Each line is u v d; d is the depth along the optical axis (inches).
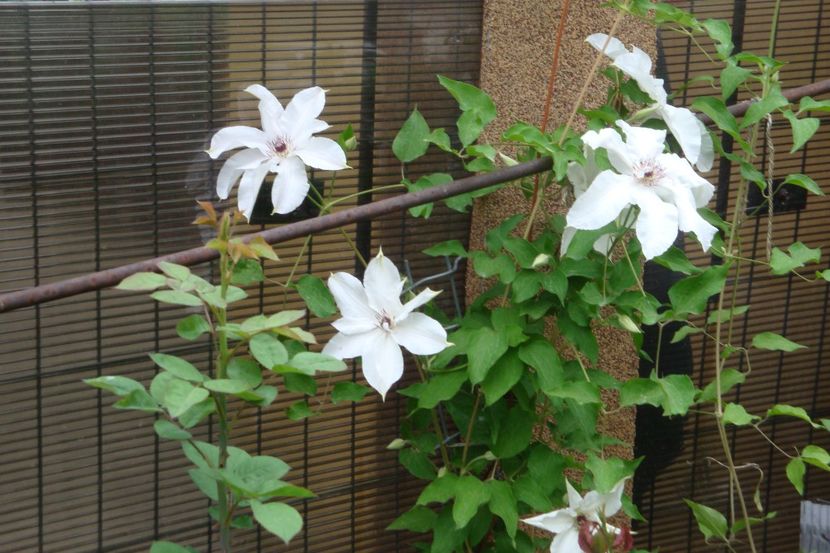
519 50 101.6
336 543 105.7
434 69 104.4
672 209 76.8
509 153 102.4
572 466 90.2
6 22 87.0
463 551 97.2
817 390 125.6
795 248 91.0
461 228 107.7
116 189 93.0
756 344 91.5
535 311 88.0
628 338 104.6
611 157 79.2
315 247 101.5
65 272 92.0
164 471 96.7
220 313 69.2
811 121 88.5
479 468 93.3
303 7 97.7
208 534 99.1
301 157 82.4
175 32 93.1
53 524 92.7
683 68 114.7
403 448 95.5
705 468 120.7
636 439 116.4
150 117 93.4
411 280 99.3
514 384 84.7
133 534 96.1
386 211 81.0
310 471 103.2
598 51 99.6
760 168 119.2
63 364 91.7
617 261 97.0
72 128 90.6
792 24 119.0
